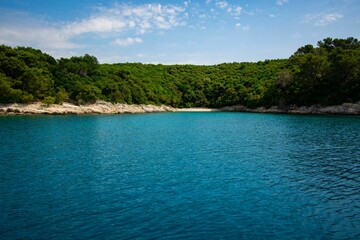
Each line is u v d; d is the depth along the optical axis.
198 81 158.88
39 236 14.84
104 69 132.88
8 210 18.05
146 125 72.75
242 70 168.50
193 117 101.50
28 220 16.66
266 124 73.00
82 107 103.19
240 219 16.89
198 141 46.41
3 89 84.38
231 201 19.67
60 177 25.33
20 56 98.25
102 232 15.27
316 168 28.48
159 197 20.42
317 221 16.64
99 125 69.62
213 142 45.38
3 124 64.50
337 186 22.84
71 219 16.80
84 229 15.58
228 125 72.44
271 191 21.70
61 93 97.62
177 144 43.47
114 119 88.31
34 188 22.28
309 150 37.69
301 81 108.06
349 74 95.12
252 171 27.45
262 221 16.62
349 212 17.88
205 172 27.09
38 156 33.84
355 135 50.25
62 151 37.09
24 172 26.83
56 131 56.03
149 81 145.62
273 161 31.67
